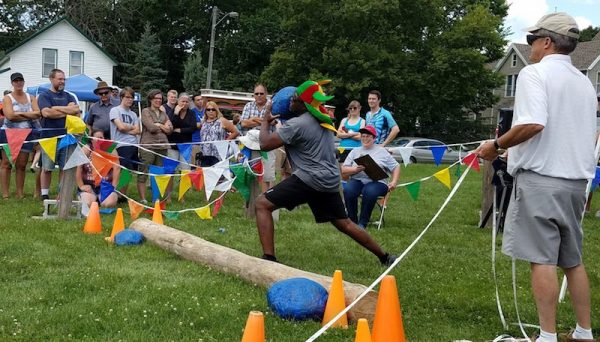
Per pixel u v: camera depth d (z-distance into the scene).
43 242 6.43
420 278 5.53
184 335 3.86
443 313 4.54
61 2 47.59
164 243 6.23
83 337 3.80
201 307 4.36
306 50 36.84
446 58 36.03
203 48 48.78
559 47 3.76
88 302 4.43
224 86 43.88
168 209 9.24
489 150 3.79
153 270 5.38
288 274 4.74
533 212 3.60
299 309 4.09
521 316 4.50
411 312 4.54
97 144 8.37
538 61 3.87
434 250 6.93
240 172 8.21
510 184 6.02
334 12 35.28
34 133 9.40
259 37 45.28
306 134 5.30
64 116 8.91
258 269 4.96
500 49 39.81
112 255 5.96
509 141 3.62
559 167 3.59
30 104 9.34
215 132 10.63
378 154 8.12
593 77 46.53
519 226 3.67
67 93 9.21
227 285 4.94
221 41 46.84
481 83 38.06
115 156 8.50
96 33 45.94
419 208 10.75
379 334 3.61
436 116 39.94
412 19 36.72
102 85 10.03
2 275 5.13
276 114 5.44
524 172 3.69
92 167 8.27
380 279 3.63
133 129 9.39
